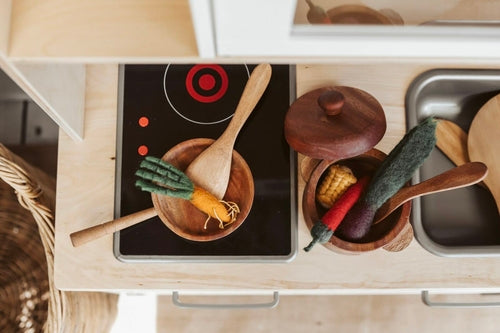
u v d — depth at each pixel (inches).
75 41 21.9
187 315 48.1
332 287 31.2
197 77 32.8
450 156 34.8
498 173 33.9
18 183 31.1
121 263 31.5
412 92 32.6
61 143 32.3
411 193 28.1
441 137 34.7
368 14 22.0
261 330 48.1
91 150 32.3
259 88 31.0
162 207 30.0
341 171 29.8
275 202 31.7
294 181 31.9
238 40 20.8
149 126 32.4
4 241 40.3
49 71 26.4
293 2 18.9
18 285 39.9
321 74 32.8
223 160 30.6
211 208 29.6
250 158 32.1
